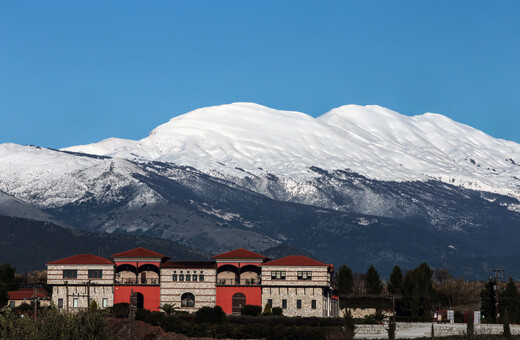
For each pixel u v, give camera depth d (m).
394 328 192.25
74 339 146.50
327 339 194.50
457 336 194.38
